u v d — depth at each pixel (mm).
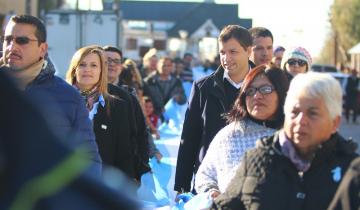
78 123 4699
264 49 7082
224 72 5750
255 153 3580
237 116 4637
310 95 3430
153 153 7867
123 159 6031
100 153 5898
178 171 5867
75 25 22672
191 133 5855
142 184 7043
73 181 1316
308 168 3430
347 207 3250
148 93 12195
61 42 22734
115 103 5969
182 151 5863
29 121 1314
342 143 3445
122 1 90688
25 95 1349
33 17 4895
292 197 3412
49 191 1288
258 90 4516
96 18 22641
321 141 3438
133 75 10297
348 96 29156
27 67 4754
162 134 11344
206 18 86812
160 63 13000
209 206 4160
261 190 3475
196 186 4777
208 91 5727
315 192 3381
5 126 1301
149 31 82375
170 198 7219
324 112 3428
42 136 1314
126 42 79375
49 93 4688
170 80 13023
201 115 5785
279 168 3488
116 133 5973
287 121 3502
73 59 5934
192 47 79750
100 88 5949
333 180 3371
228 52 5625
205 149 5688
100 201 1330
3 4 28141
